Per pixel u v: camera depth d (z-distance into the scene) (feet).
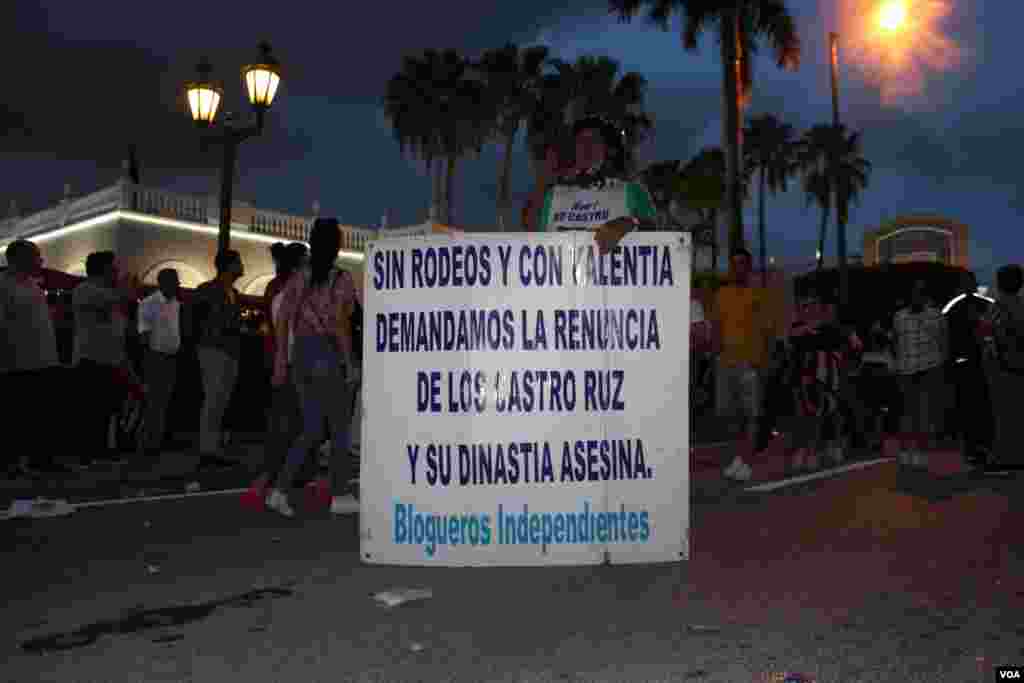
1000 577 13.99
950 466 30.91
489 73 142.51
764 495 23.36
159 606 12.60
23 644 10.95
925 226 170.09
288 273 26.11
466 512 14.87
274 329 25.99
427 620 11.82
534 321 15.07
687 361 15.20
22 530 18.54
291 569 14.82
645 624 11.57
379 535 15.05
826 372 30.01
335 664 10.15
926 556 15.60
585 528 14.87
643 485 15.02
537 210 17.13
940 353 31.24
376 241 15.40
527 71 141.38
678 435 15.11
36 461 28.25
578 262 15.19
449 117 147.84
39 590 13.53
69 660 10.36
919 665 9.98
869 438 38.91
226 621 11.85
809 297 30.14
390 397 15.15
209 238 92.68
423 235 15.24
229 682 9.62
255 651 10.62
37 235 98.89
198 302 30.30
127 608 12.51
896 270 136.98
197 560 15.57
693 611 12.15
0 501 23.02
